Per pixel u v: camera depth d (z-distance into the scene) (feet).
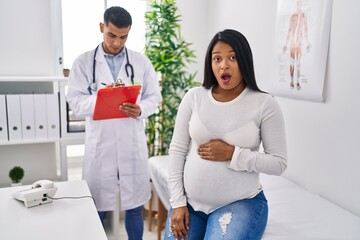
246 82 4.55
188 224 4.72
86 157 7.00
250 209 4.46
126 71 7.02
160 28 9.53
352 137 5.84
